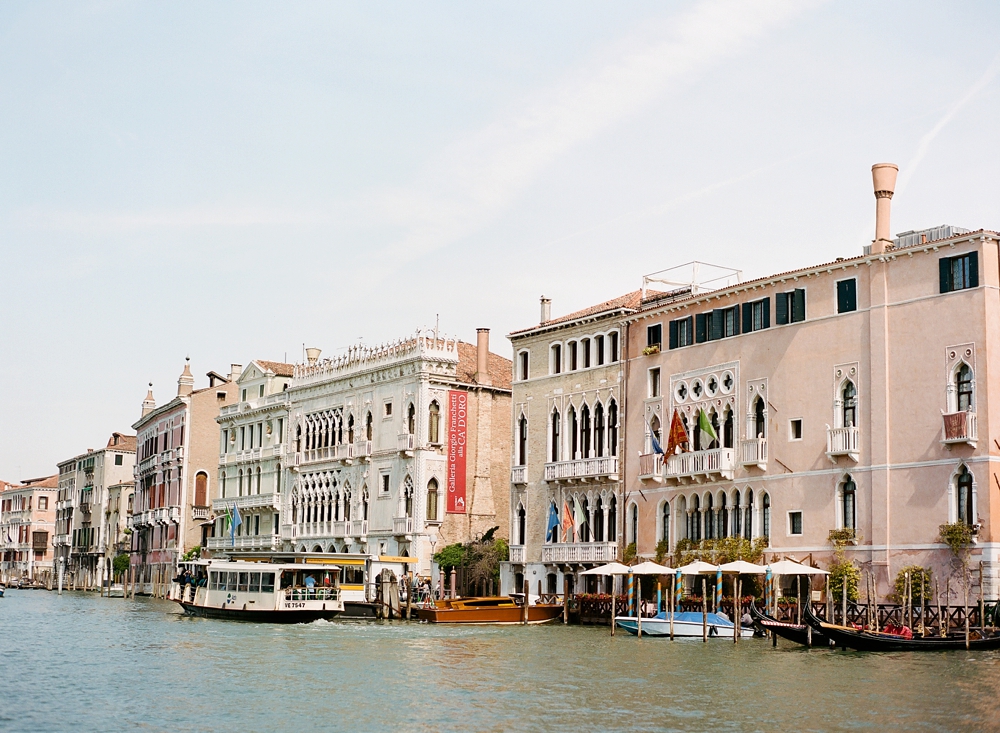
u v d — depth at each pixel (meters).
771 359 47.59
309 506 77.69
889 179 44.66
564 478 57.56
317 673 34.00
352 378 73.88
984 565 39.25
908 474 41.94
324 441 76.94
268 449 83.25
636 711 27.14
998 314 40.44
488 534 65.69
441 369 68.25
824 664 34.75
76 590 121.44
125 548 113.12
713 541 48.84
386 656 38.44
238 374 97.75
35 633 49.25
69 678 33.12
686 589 49.81
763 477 47.41
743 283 48.75
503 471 70.25
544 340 60.53
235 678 33.00
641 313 54.34
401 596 60.06
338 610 55.19
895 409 42.59
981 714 26.33
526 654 38.56
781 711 26.91
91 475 128.12
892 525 42.22
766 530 47.41
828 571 43.25
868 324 43.78
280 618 54.25
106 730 25.25
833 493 44.41
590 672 33.66
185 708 27.92
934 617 39.31
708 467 49.56
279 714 27.06
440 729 25.25
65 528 136.12
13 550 153.88
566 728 25.25
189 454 94.19
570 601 54.94
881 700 28.17
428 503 67.31
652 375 53.97
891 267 43.28
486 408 69.81
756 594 46.72
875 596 40.72
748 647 40.31
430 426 67.75
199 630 50.53
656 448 51.91
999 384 40.16
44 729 25.31
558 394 59.25
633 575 52.88
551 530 58.12
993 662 34.62
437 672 34.09
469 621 53.34
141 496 106.31
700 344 51.22
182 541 93.38
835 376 44.78
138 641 44.81
